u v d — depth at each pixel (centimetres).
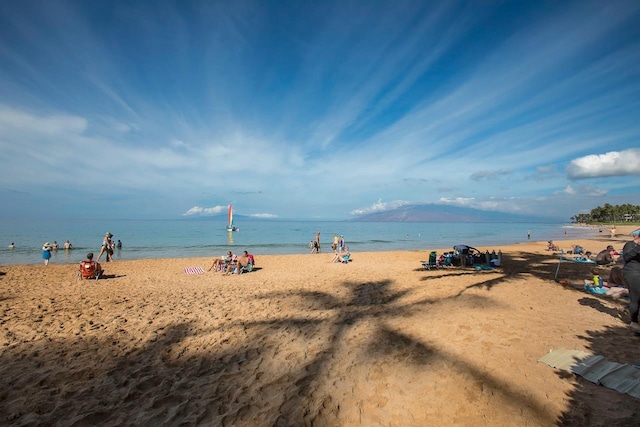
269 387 435
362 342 585
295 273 1523
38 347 585
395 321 699
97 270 1392
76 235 4938
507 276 1216
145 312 814
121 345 594
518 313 714
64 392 431
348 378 450
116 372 489
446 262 1573
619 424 318
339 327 676
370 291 1044
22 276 1465
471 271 1389
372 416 357
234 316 775
